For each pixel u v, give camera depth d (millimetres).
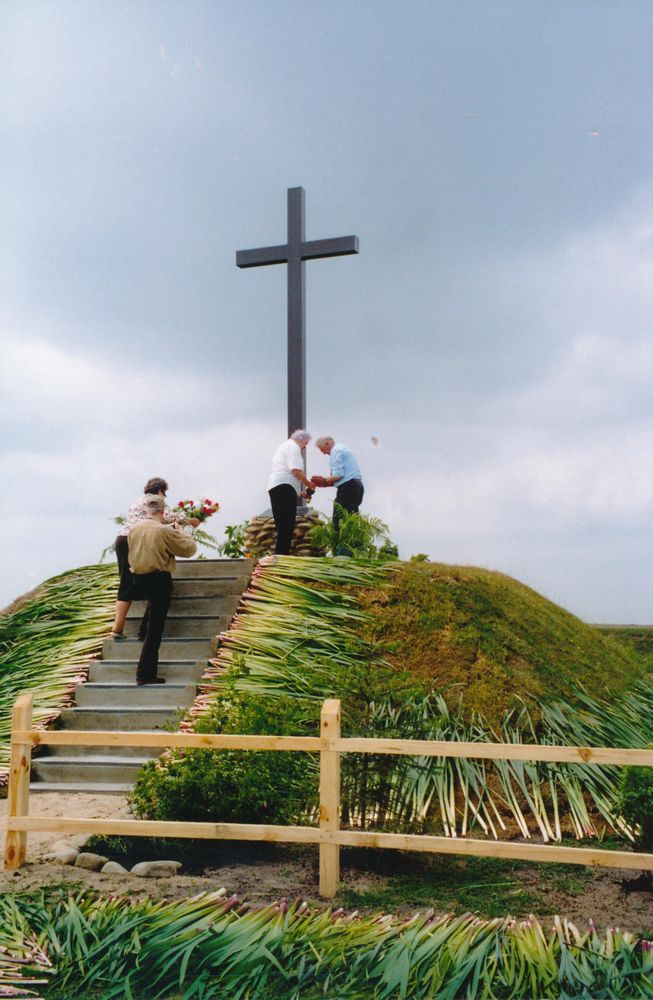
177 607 10062
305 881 5508
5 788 7898
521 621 10078
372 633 9398
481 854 5047
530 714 8078
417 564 10664
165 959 4293
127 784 7969
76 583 11289
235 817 6004
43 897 5031
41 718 8656
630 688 9961
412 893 5297
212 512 11500
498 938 4465
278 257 13133
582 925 4770
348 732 6191
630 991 3982
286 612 9688
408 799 6625
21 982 4090
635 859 4855
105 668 9398
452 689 8352
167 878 5500
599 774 7344
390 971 4156
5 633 10523
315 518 12336
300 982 4125
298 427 12930
